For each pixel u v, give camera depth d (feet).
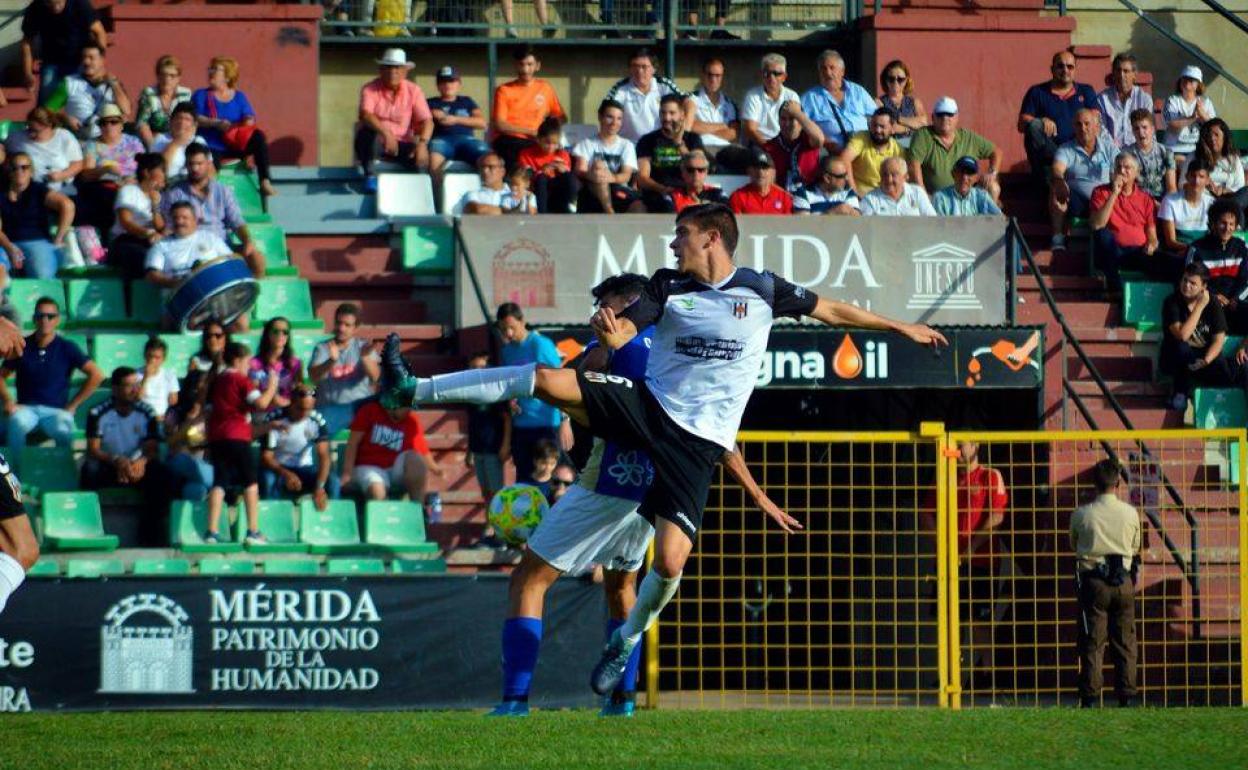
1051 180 160.35
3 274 137.08
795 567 147.64
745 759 65.05
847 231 141.49
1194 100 177.88
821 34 188.24
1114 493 114.11
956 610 110.22
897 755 66.80
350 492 129.49
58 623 104.01
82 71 164.66
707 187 152.97
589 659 106.32
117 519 128.26
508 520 111.55
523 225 140.97
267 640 105.50
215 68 163.63
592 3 186.70
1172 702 124.16
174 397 134.00
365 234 156.46
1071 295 154.92
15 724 87.81
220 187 147.13
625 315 66.90
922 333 70.08
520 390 67.26
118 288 144.77
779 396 151.64
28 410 130.52
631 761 64.34
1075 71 183.32
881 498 146.51
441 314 151.53
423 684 106.22
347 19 183.32
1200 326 143.95
